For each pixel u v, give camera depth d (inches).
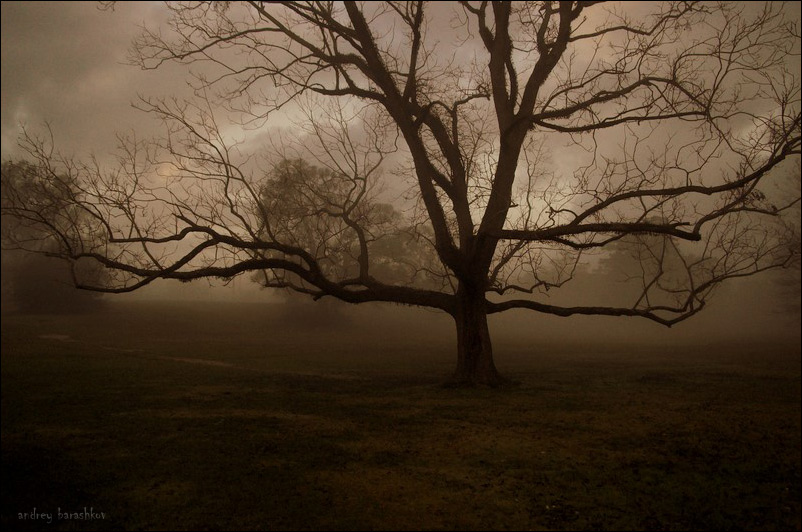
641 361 1282.0
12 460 360.5
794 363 1229.1
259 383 773.9
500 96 735.1
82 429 453.1
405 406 578.9
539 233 618.8
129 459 364.5
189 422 484.7
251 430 454.3
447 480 333.7
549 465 368.8
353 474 340.8
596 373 967.0
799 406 611.2
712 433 471.5
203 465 352.8
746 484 338.0
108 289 546.0
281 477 331.0
